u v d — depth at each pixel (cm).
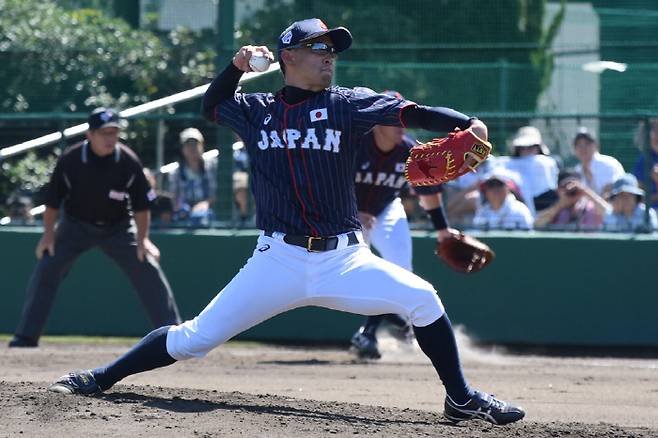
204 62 5066
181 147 4259
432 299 1862
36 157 4528
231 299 1866
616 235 4034
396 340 3819
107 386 2020
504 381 2967
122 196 3503
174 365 3219
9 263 4341
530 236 4062
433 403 2472
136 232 3591
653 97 4912
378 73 4669
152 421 1803
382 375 3034
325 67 1817
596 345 4038
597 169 4053
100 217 3534
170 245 4256
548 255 4059
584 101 4984
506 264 4081
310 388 2720
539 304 4066
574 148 4081
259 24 4675
